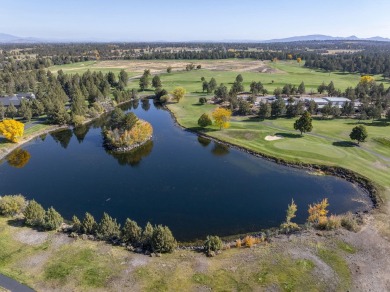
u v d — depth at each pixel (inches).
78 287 1365.7
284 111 4375.0
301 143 3206.2
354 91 5393.7
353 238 1726.1
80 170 2795.3
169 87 6643.7
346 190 2361.0
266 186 2447.1
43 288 1357.0
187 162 2945.4
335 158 2817.4
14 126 3336.6
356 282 1413.6
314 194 2311.8
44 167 2864.2
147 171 2753.4
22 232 1749.5
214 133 3663.9
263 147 3169.3
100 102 5295.3
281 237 1756.9
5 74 6752.0
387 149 3019.2
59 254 1576.0
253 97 4985.2
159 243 1593.3
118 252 1608.0
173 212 2096.5
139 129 3427.7
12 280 1395.2
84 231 1743.4
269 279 1412.4
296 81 7150.6
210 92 6003.9
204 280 1413.6
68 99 5511.8
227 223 1967.3
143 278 1424.7
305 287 1373.0
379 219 1919.3
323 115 4227.4
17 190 2402.8
